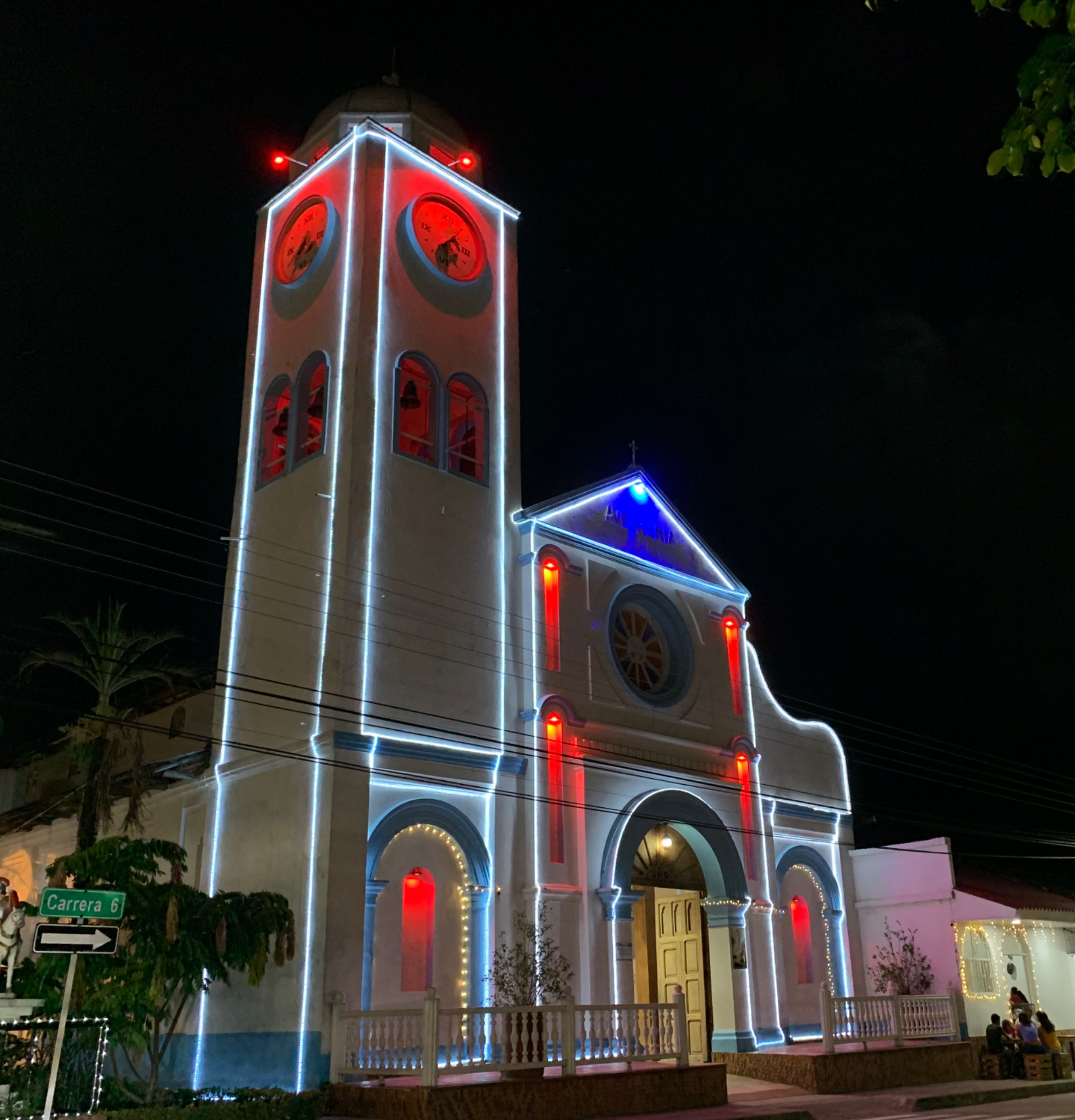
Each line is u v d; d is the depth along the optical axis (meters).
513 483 27.25
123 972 17.69
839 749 33.56
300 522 24.83
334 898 20.39
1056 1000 34.31
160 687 31.89
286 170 31.09
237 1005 21.14
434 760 22.84
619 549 28.41
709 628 30.30
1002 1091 24.84
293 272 28.42
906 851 31.77
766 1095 23.02
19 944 20.09
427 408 26.59
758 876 28.44
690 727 28.33
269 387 27.70
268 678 23.98
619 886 24.61
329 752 21.50
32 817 33.06
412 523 24.66
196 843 24.31
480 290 28.58
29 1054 17.05
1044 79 6.81
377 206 26.97
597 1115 19.23
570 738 25.20
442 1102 17.47
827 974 30.31
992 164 7.10
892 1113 20.98
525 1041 19.34
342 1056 19.39
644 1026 21.34
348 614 22.80
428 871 22.39
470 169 30.41
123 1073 21.75
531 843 23.64
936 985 30.30
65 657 26.64
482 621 25.16
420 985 21.55
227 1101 17.88
